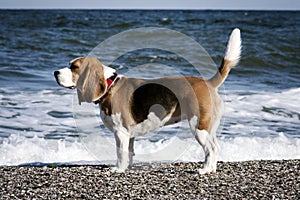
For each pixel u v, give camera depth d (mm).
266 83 14375
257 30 30109
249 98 11688
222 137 8469
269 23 39312
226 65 5801
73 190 5277
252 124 9539
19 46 21094
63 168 6262
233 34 5832
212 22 38812
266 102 11320
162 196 5137
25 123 9250
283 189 5430
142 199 5031
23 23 35969
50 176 5805
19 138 8188
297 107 10953
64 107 10562
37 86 12797
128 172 6035
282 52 19891
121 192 5246
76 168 6262
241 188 5445
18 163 7133
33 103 10844
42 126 9094
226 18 47875
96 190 5293
